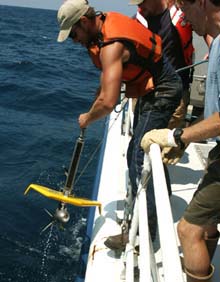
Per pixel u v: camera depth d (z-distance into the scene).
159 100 2.91
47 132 9.62
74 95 13.76
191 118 4.71
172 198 3.60
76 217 5.72
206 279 2.16
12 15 89.19
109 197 3.51
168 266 1.49
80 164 7.52
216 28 1.96
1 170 7.41
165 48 3.53
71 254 5.10
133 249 2.53
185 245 2.15
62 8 2.66
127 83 2.98
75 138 9.26
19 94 13.30
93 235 3.10
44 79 16.98
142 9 3.55
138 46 2.72
